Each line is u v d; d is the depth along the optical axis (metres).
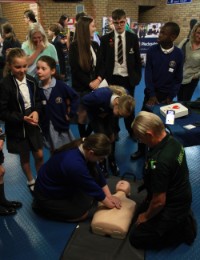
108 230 1.78
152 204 1.55
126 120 3.11
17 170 2.74
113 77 3.00
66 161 1.75
